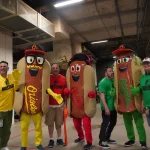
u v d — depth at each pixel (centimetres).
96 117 775
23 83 324
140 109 334
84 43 1337
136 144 372
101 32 1098
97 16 908
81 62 371
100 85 365
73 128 559
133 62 352
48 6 789
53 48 1067
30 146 389
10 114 343
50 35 791
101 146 357
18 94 324
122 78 356
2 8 539
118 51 362
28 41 848
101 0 770
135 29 1067
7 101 332
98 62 1891
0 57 659
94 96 352
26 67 329
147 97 323
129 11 863
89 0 766
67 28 980
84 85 361
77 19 937
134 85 344
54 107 379
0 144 340
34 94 323
